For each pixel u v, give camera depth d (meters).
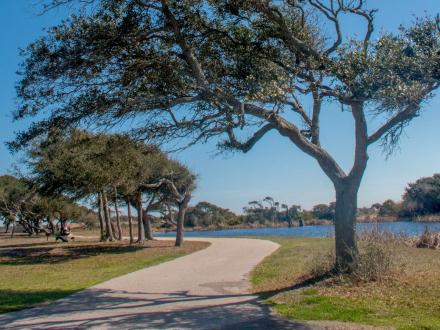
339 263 12.51
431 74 10.66
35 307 11.73
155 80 12.38
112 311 11.06
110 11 11.81
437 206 58.19
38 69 11.80
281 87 11.67
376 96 10.61
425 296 10.15
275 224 91.44
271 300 11.27
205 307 11.13
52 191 31.03
